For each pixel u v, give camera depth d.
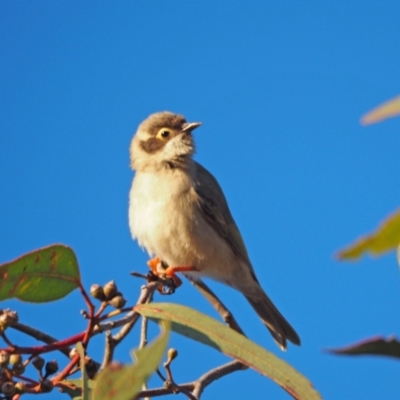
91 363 8.77
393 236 3.89
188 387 12.19
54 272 9.23
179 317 8.89
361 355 5.37
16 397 8.29
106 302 8.82
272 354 8.33
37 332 10.91
